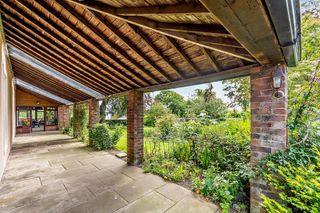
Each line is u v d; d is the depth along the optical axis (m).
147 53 2.69
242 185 2.66
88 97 7.22
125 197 2.74
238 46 1.64
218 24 1.52
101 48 2.86
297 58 2.03
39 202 2.61
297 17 1.37
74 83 5.73
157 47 2.43
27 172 3.90
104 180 3.42
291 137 2.27
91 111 7.03
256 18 1.06
